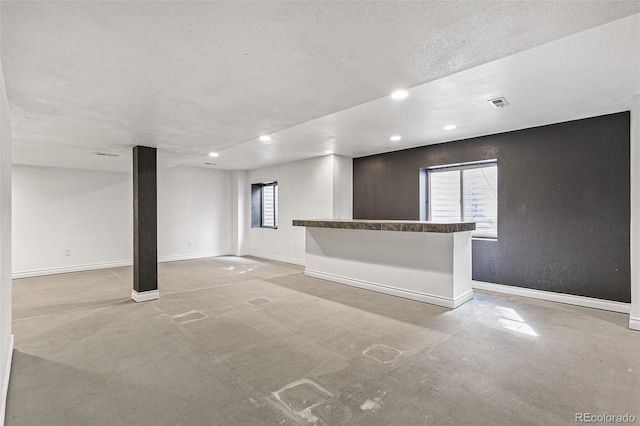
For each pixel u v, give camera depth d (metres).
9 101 2.49
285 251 7.34
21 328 3.22
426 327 3.20
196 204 8.02
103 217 6.68
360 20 1.48
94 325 3.30
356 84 2.25
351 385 2.17
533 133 4.27
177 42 1.68
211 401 2.01
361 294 4.43
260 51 1.78
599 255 3.81
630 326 3.12
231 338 2.95
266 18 1.47
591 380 2.21
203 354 2.64
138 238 4.16
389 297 4.27
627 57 2.33
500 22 1.50
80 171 6.43
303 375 2.30
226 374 2.32
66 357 2.59
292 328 3.19
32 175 5.95
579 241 3.94
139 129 3.41
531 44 1.71
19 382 2.22
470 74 2.63
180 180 7.78
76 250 6.38
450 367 2.40
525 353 2.62
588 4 1.35
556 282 4.10
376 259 4.58
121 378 2.27
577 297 3.93
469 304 3.96
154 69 2.00
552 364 2.44
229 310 3.76
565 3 1.35
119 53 1.79
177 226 7.73
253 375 2.31
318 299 4.20
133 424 1.80
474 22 1.50
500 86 2.89
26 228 5.88
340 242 5.11
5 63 1.88
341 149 5.73
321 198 6.42
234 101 2.58
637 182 3.06
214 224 8.32
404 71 2.04
